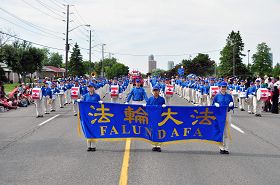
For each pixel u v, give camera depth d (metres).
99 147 10.32
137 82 13.38
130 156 9.15
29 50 66.56
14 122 16.41
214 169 7.94
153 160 8.73
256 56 117.25
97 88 30.27
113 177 7.28
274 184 6.88
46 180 7.09
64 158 8.95
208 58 97.50
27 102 26.08
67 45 49.22
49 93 20.38
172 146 10.50
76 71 89.12
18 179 7.16
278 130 14.00
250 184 6.86
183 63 96.06
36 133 13.07
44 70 99.81
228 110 9.69
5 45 66.12
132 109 9.83
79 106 9.85
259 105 19.12
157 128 9.75
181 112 9.75
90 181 7.01
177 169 7.91
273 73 108.44
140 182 6.95
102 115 9.80
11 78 78.88
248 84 23.80
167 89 23.62
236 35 95.56
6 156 9.22
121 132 9.86
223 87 9.88
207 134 9.73
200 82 26.77
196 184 6.84
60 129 14.06
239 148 10.38
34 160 8.76
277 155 9.45
